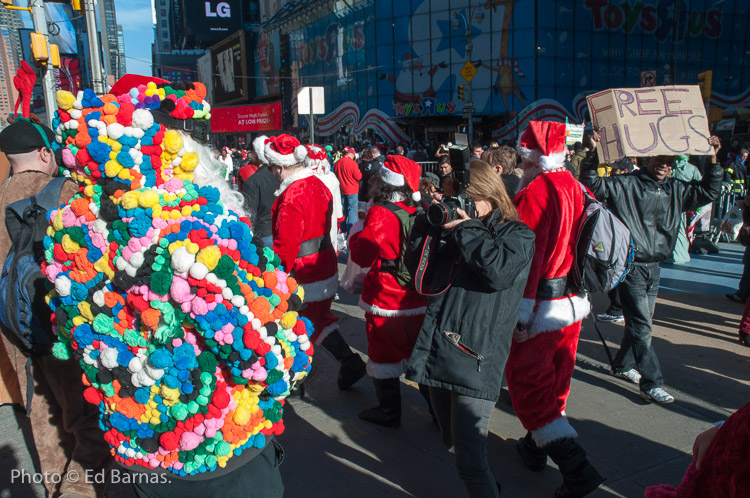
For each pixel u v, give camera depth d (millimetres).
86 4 10633
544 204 2729
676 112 3760
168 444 1439
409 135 35312
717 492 1215
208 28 63906
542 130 2924
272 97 47344
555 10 29953
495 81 31281
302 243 3756
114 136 1377
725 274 7496
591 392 3971
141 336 1421
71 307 1509
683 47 33062
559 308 2762
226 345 1349
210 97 59938
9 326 2252
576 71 30969
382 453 3242
